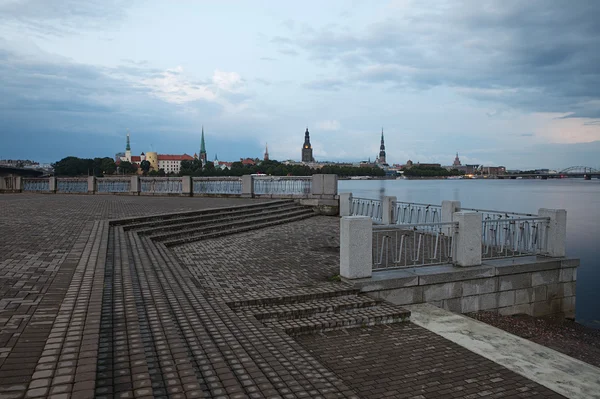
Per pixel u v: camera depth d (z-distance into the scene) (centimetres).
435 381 529
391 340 656
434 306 855
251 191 2666
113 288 662
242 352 507
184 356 446
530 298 1009
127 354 426
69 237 1059
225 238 1449
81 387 325
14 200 2561
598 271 2162
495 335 691
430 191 8875
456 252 960
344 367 560
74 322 464
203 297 715
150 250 1060
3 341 412
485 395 498
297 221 2006
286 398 415
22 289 593
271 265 1012
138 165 17338
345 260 851
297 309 710
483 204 5603
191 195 2970
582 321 1402
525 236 1072
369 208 1925
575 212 5141
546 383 532
